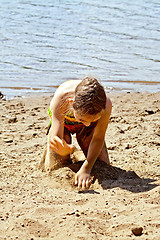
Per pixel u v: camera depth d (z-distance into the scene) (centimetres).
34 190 428
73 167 480
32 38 1380
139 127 690
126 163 521
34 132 668
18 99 888
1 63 1122
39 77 1021
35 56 1185
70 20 1673
